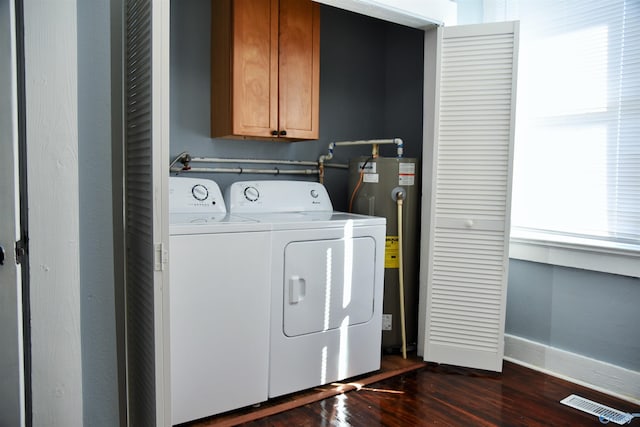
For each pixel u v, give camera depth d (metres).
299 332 2.35
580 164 2.55
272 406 2.26
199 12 2.77
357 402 2.31
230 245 2.11
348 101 3.45
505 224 2.58
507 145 2.55
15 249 1.42
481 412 2.20
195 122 2.81
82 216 1.58
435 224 2.73
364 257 2.58
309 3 2.81
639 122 2.31
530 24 2.73
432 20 2.64
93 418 1.65
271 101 2.69
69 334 1.53
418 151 3.33
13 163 1.40
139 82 1.71
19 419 1.45
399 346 2.97
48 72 1.45
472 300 2.68
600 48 2.44
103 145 1.59
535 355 2.70
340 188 3.47
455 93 2.65
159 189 1.56
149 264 1.62
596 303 2.44
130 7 1.84
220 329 2.11
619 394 2.34
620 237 2.40
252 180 3.06
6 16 1.36
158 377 1.59
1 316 1.44
